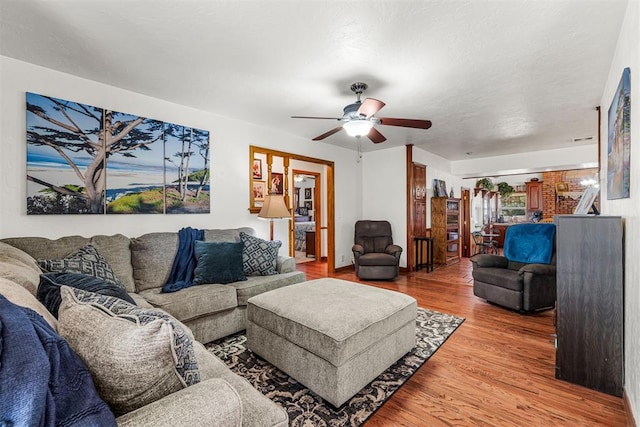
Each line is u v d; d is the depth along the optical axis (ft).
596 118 12.20
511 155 19.97
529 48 7.03
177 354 2.77
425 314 10.48
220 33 6.45
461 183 24.45
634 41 5.18
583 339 6.23
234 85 9.04
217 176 11.65
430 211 20.20
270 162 13.74
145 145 9.68
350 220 18.62
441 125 13.17
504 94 9.77
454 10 5.70
